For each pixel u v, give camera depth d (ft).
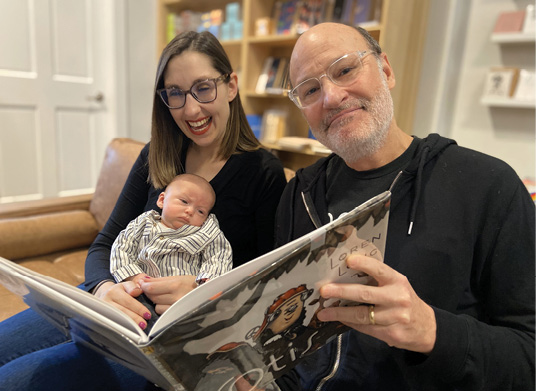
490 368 2.03
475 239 2.38
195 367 1.76
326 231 1.64
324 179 3.03
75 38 10.00
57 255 5.71
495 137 7.10
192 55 3.28
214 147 3.74
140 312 2.71
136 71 10.98
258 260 1.63
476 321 2.15
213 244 3.31
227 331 1.69
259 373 2.10
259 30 8.61
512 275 2.26
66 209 6.05
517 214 2.28
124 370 2.77
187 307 1.63
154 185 3.77
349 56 2.53
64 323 2.33
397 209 2.54
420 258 2.38
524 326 2.18
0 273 2.36
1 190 9.48
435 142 2.63
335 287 1.82
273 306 1.75
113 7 10.11
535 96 6.39
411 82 7.17
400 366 2.35
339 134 2.58
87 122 10.67
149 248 3.24
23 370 2.54
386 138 2.62
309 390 2.66
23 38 9.17
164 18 10.84
